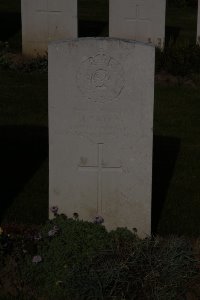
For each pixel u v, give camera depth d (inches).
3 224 92.5
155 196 107.0
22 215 97.7
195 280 79.4
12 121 141.6
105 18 265.9
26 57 191.5
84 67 85.5
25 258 80.8
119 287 74.9
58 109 87.1
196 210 102.0
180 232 94.5
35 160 120.6
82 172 89.1
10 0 285.7
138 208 90.0
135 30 201.2
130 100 86.2
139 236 90.8
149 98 86.0
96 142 87.9
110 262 77.2
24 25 190.1
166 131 139.6
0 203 102.6
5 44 198.5
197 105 157.4
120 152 88.1
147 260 77.9
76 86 86.1
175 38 235.1
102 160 88.5
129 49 84.5
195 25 265.1
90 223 85.5
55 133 88.0
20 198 104.1
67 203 90.3
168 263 77.9
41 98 157.1
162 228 95.6
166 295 75.3
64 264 78.2
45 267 79.0
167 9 304.7
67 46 85.0
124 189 89.5
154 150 128.4
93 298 74.3
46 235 82.2
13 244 82.4
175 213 100.7
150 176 88.7
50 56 85.6
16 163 118.9
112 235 85.2
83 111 87.0
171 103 157.6
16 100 154.7
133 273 76.2
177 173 117.0
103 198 90.0
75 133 87.7
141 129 87.1
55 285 76.9
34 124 140.6
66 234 81.5
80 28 244.2
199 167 120.2
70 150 88.4
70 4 188.1
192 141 134.4
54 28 189.8
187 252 80.7
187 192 108.9
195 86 173.9
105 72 85.5
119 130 87.3
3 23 237.5
